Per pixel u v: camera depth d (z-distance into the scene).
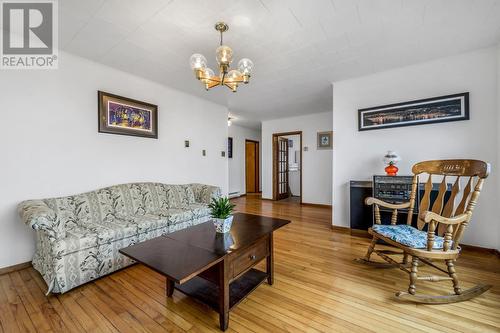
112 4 1.73
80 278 1.85
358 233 3.13
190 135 3.97
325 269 2.15
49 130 2.33
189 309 1.58
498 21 1.98
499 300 1.62
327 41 2.28
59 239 1.80
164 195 3.17
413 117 2.82
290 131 5.89
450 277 1.67
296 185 7.21
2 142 2.06
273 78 3.24
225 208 1.78
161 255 1.38
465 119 2.53
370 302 1.63
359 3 1.74
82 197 2.42
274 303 1.63
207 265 1.25
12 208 2.11
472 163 1.71
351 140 3.29
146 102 3.25
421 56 2.62
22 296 1.73
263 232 1.80
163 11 1.80
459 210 1.77
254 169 8.02
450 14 1.89
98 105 2.71
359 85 3.20
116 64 2.78
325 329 1.37
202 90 3.76
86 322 1.45
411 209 2.16
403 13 1.87
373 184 2.83
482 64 2.45
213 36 2.17
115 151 2.88
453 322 1.41
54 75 2.37
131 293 1.78
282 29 2.06
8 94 2.10
